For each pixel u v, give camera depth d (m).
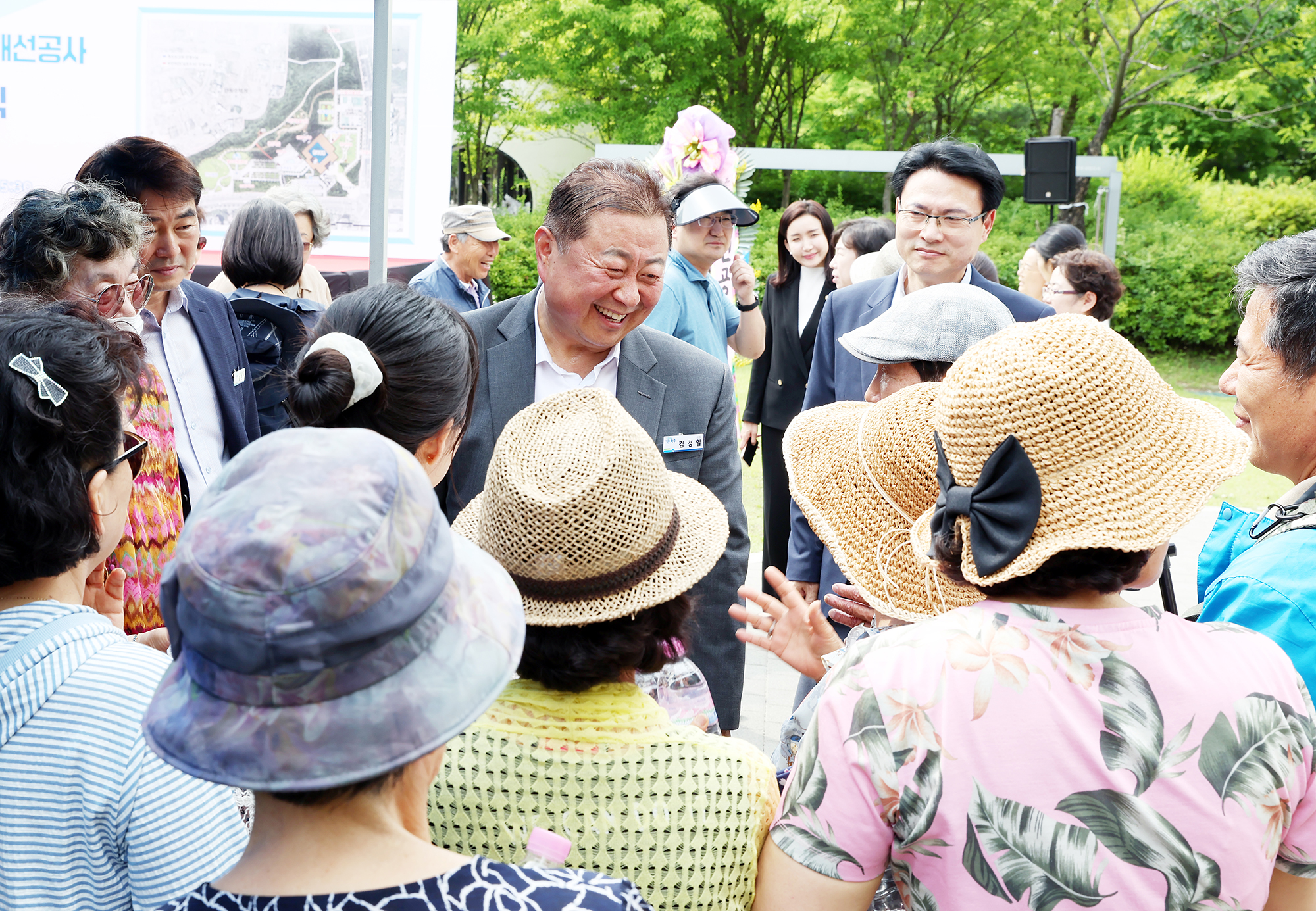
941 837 1.15
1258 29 17.59
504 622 0.93
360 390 1.66
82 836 1.17
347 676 0.80
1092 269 4.95
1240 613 1.50
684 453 2.63
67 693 1.19
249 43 7.04
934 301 2.30
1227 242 16.81
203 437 3.04
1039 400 1.12
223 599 0.77
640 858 1.21
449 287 6.37
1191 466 1.13
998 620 1.17
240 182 7.25
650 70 17.86
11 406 1.22
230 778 0.79
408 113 7.16
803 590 3.19
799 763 1.24
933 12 18.08
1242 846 1.11
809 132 20.08
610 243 2.35
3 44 6.87
